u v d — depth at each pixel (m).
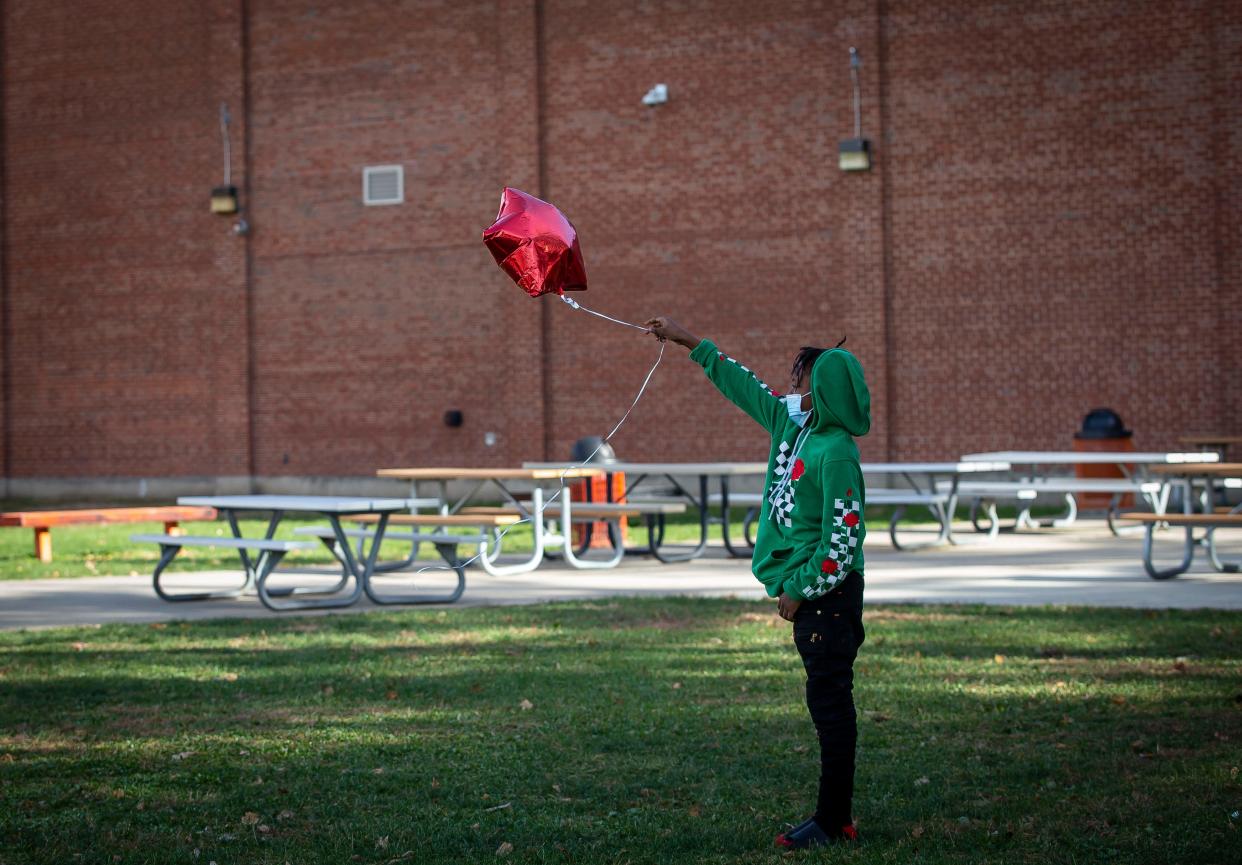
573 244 5.73
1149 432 21.91
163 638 10.12
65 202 29.09
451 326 26.22
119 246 28.67
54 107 29.11
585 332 25.28
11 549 18.33
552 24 25.33
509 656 9.13
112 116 28.64
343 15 26.88
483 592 12.74
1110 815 5.34
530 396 25.55
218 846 5.19
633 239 24.86
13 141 29.47
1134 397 22.00
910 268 23.14
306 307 27.31
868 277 23.31
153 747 6.76
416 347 26.50
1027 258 22.55
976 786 5.85
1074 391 22.31
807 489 4.96
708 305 24.41
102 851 5.13
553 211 5.77
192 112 27.98
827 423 4.95
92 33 28.73
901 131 23.16
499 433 25.91
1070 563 14.15
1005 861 4.81
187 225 28.09
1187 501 14.05
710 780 6.04
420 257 26.44
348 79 26.89
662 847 5.07
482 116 25.88
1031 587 12.14
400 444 26.64
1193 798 5.53
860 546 4.88
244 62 27.58
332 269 27.11
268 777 6.20
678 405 24.69
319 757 6.54
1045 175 22.42
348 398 27.02
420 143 26.36
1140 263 21.94
